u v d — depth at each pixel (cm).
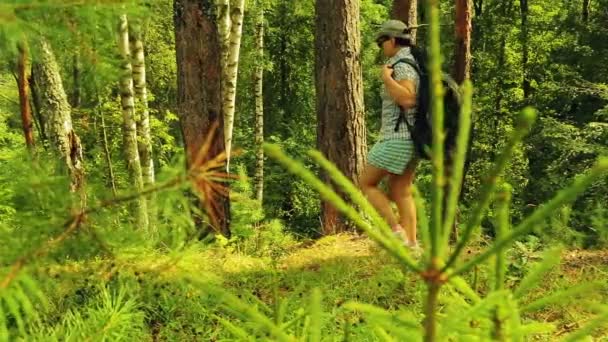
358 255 534
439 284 90
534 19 1883
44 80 548
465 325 111
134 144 920
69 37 142
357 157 730
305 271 464
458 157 87
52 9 133
